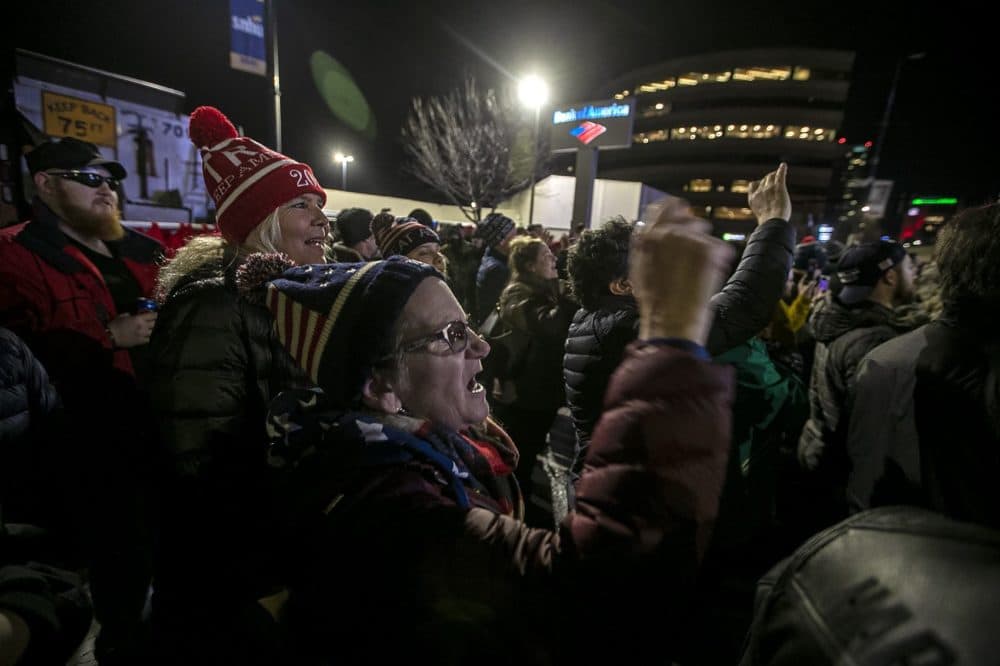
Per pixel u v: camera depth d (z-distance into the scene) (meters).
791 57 64.25
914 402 1.28
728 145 67.06
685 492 0.53
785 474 3.51
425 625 0.57
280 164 1.47
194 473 1.16
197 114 1.50
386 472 0.69
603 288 1.75
